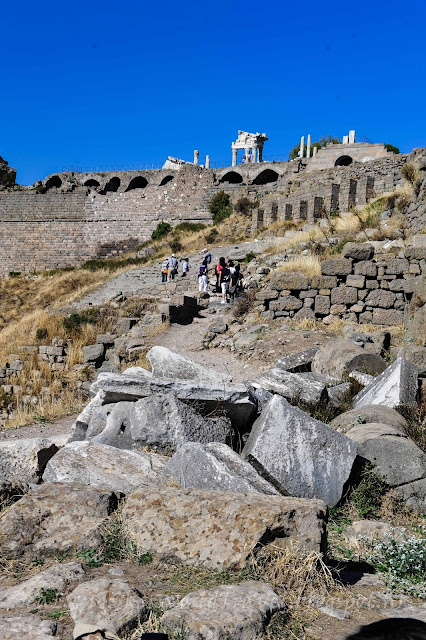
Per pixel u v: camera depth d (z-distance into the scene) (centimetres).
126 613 389
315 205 3709
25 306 4162
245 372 1622
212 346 1928
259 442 683
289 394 1011
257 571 462
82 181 6444
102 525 506
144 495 526
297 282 1952
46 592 424
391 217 2656
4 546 488
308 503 507
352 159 4931
